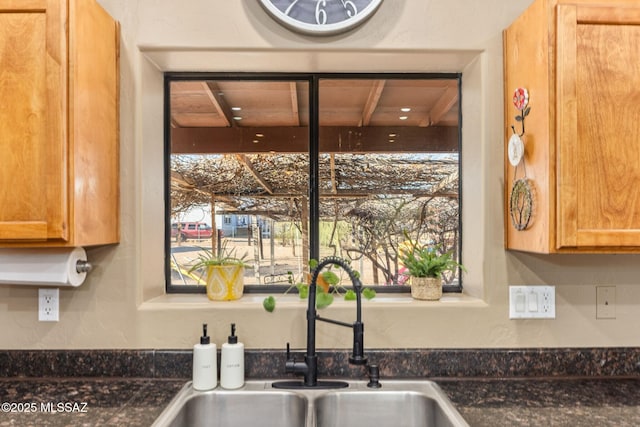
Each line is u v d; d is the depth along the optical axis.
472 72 1.58
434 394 1.34
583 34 1.19
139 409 1.21
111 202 1.41
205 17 1.48
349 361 1.31
